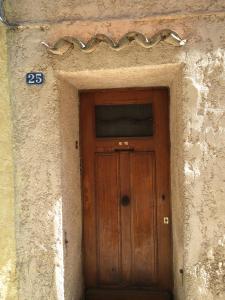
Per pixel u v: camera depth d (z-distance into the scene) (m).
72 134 3.10
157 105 3.29
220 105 2.60
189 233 2.64
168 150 3.28
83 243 3.36
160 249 3.30
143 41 2.49
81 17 2.71
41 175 2.76
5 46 2.75
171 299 3.26
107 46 2.67
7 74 2.76
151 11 2.65
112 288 3.35
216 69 2.60
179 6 2.62
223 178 2.61
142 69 2.71
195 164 2.63
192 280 2.64
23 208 2.78
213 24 2.60
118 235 3.34
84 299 3.35
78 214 3.23
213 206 2.62
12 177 2.77
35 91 2.74
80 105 3.35
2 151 2.76
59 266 2.75
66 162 2.90
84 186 3.35
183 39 2.61
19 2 2.74
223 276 2.62
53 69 2.72
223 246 2.62
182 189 2.69
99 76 2.85
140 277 3.33
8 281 2.79
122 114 3.35
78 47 2.62
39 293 2.77
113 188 3.34
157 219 3.30
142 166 3.32
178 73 2.75
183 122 2.64
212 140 2.61
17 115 2.76
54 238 2.75
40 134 2.75
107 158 3.35
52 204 2.75
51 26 2.72
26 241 2.78
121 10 2.68
